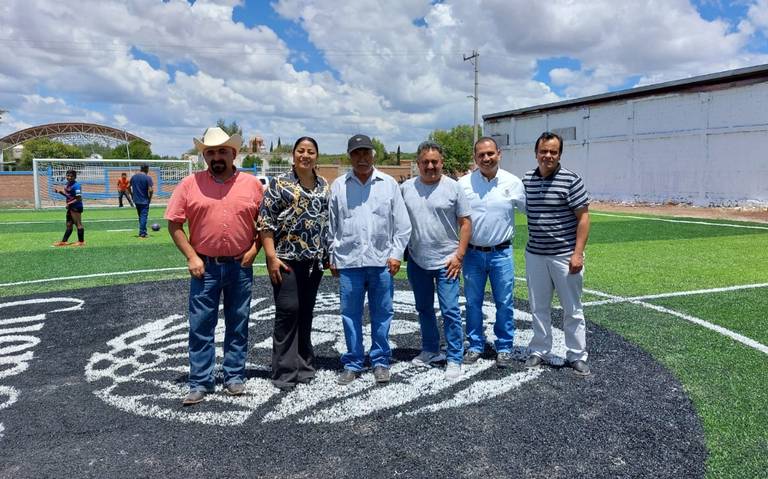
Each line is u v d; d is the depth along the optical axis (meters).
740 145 21.53
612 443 3.21
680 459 3.02
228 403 3.84
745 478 2.83
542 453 3.10
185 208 3.72
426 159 4.08
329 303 6.86
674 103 24.00
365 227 4.00
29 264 9.89
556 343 5.19
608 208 23.67
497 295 4.47
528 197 4.36
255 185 3.88
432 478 2.86
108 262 10.11
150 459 3.08
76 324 5.95
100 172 30.91
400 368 4.53
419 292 4.45
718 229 14.86
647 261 9.66
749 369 4.38
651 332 5.41
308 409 3.73
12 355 4.94
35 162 26.89
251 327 5.82
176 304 6.82
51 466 3.02
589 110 28.36
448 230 4.20
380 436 3.33
